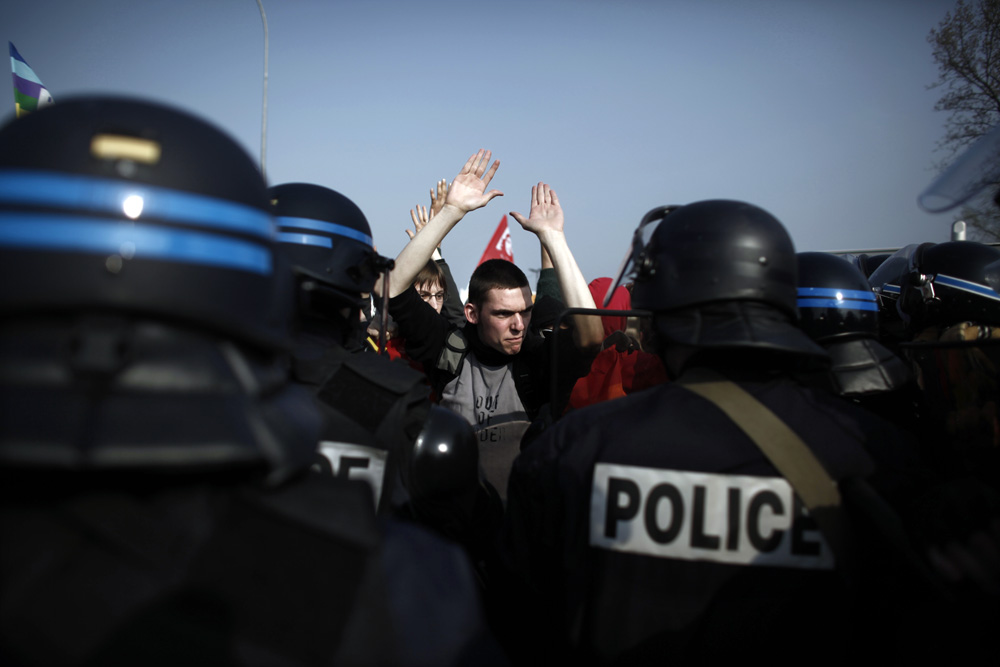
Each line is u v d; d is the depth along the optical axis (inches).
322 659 25.1
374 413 60.5
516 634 65.6
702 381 55.3
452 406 112.9
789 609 47.9
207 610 24.5
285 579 26.1
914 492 49.1
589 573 51.9
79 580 23.7
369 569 27.7
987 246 93.7
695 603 48.6
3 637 22.5
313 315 69.5
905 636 47.2
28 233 26.5
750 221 56.8
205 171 30.3
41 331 26.5
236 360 30.2
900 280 104.4
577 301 103.0
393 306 107.0
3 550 24.0
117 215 27.2
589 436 55.2
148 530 25.2
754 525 48.7
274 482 28.3
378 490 59.2
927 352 78.5
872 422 52.8
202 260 28.8
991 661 43.8
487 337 109.9
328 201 73.2
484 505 72.4
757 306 55.5
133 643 23.0
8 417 24.7
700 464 50.3
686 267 56.3
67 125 29.0
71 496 25.5
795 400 53.5
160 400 26.6
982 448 73.4
